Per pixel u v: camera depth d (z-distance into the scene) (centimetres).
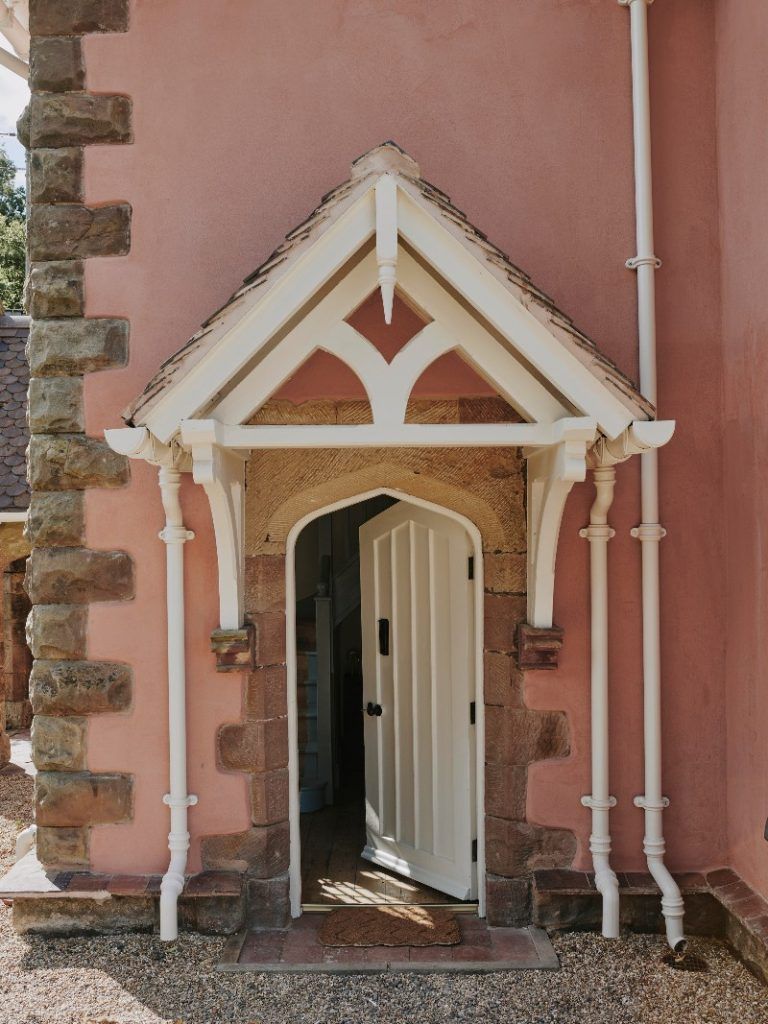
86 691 395
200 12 406
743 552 383
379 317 385
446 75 405
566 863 396
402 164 307
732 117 390
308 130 404
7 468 674
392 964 361
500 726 399
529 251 403
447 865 441
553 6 406
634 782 399
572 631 399
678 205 407
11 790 656
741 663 385
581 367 305
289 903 403
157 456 331
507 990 345
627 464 402
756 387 369
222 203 404
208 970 361
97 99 404
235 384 319
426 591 453
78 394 400
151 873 395
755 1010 329
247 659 380
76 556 397
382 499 739
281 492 396
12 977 356
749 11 371
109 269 402
